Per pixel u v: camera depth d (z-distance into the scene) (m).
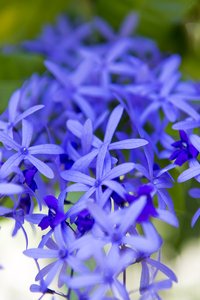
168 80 0.44
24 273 0.64
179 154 0.35
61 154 0.37
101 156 0.34
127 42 0.49
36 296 0.53
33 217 0.34
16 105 0.40
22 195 0.35
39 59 0.53
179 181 0.34
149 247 0.30
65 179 0.34
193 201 0.43
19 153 0.35
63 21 0.57
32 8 0.56
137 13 0.55
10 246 0.61
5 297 0.63
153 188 0.33
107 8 0.56
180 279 0.54
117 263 0.30
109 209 0.33
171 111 0.41
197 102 0.45
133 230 0.32
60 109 0.45
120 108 0.36
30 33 0.57
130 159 0.37
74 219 0.33
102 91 0.44
